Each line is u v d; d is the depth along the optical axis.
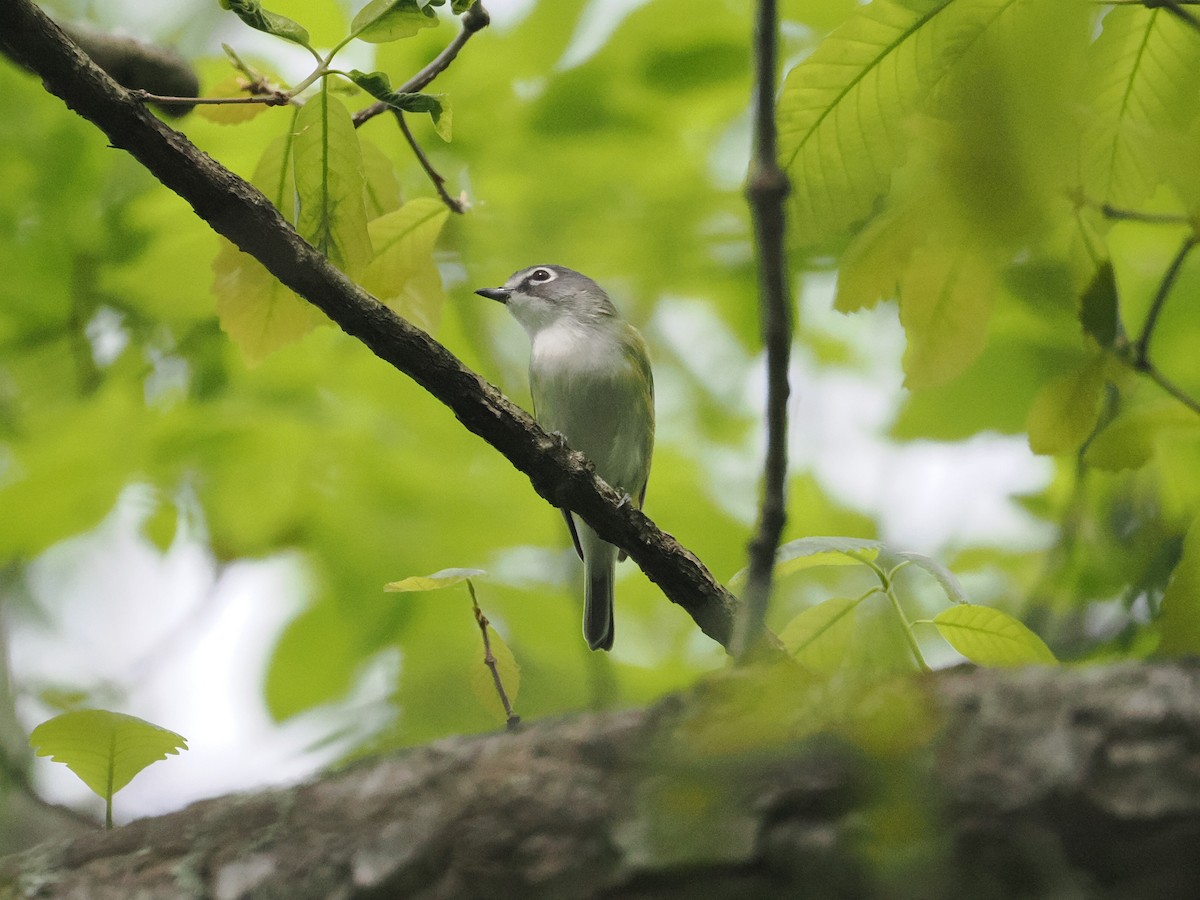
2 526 10.59
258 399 11.73
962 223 3.24
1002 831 3.65
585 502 6.06
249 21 5.17
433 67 6.82
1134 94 5.02
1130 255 10.25
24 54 5.26
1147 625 8.27
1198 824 3.52
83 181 10.89
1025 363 10.02
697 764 3.98
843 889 3.74
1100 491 9.20
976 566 11.32
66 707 10.54
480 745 4.45
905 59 5.15
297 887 4.30
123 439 10.91
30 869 4.69
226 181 5.52
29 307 11.13
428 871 4.16
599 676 10.78
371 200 6.82
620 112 11.06
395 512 11.70
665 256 12.29
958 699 3.90
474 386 5.88
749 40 10.65
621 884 3.95
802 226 5.45
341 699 11.57
